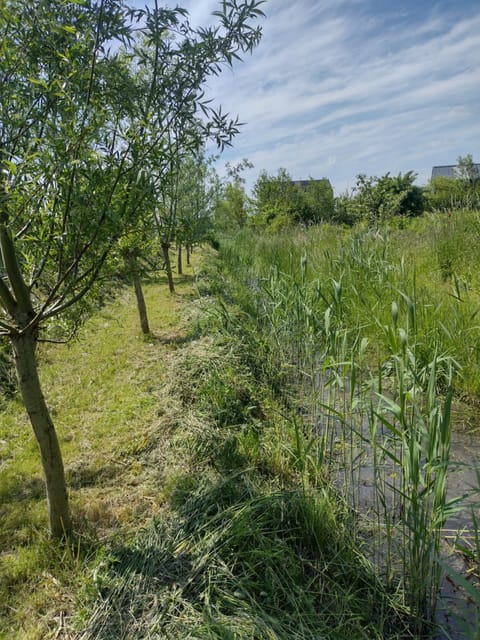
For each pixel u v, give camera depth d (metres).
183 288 10.80
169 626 2.07
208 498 2.94
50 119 2.17
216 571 2.37
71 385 5.34
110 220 2.26
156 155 2.33
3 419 4.57
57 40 2.13
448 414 2.21
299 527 2.79
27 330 2.50
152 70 2.47
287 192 30.08
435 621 2.35
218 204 12.86
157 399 4.77
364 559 2.65
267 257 11.09
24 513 3.14
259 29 2.41
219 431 3.96
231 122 2.59
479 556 2.08
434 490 2.28
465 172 24.92
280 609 2.22
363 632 2.18
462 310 5.46
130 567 2.45
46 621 2.26
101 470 3.62
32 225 2.39
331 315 4.21
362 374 5.23
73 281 2.44
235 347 5.70
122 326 7.74
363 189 20.27
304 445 3.82
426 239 9.02
